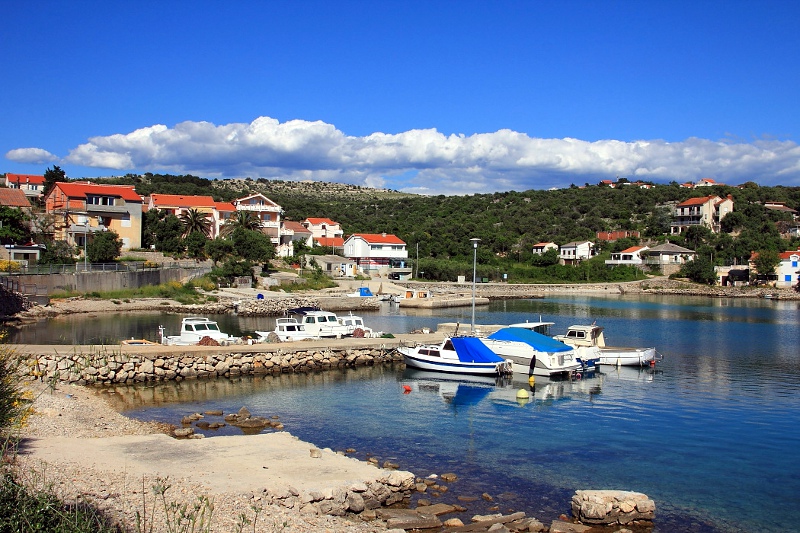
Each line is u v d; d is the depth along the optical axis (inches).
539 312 3892.7
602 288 5718.5
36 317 2775.6
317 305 3622.0
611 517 821.2
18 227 3629.4
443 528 779.4
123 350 1701.5
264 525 661.3
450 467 1032.2
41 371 1558.8
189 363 1731.1
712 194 7869.1
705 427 1305.4
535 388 1701.5
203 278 4003.4
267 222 5300.2
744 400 1560.0
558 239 6988.2
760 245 6343.5
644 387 1726.1
